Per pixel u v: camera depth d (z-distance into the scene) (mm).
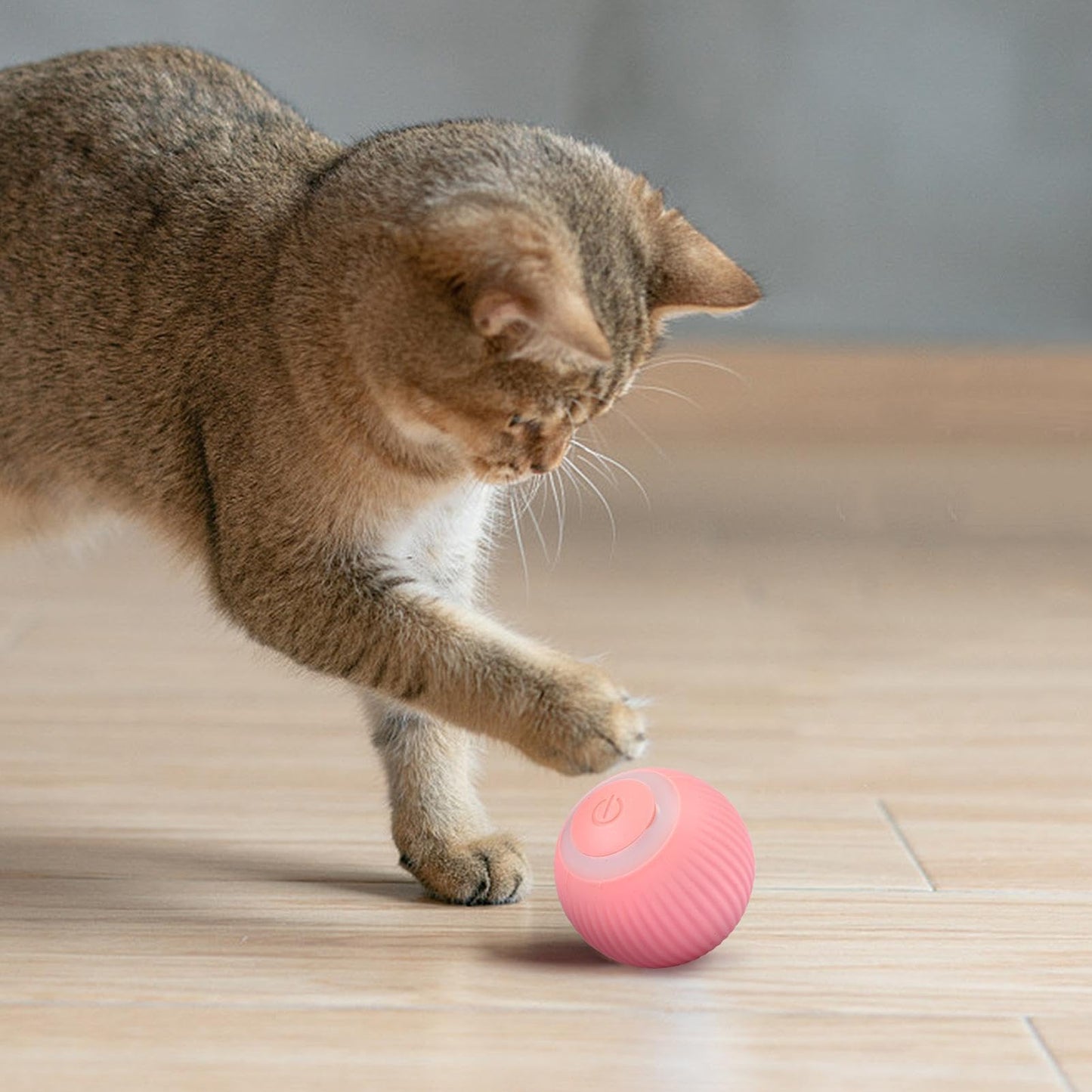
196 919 1184
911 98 2578
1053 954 1161
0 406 1255
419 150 1209
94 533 1289
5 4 2457
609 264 1199
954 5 2557
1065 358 2660
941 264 2633
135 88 1258
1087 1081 1095
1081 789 1306
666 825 1151
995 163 2598
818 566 1864
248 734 1365
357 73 2535
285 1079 1091
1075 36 2564
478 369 1184
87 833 1253
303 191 1228
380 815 1276
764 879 1214
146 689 1430
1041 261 2627
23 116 1253
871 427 2691
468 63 2545
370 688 1199
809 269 2635
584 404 1205
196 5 2494
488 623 1197
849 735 1372
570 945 1171
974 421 2682
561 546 1989
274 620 1207
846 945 1166
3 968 1146
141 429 1236
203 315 1221
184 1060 1099
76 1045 1104
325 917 1188
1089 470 2490
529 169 1200
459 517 1237
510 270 1153
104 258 1236
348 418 1197
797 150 2590
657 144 2580
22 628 1547
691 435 2688
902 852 1238
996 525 2100
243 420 1208
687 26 2553
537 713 1171
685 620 1593
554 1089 1088
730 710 1409
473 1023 1118
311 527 1202
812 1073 1097
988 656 1506
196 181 1237
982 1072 1099
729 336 2670
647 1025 1119
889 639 1540
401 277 1180
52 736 1357
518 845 1218
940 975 1147
